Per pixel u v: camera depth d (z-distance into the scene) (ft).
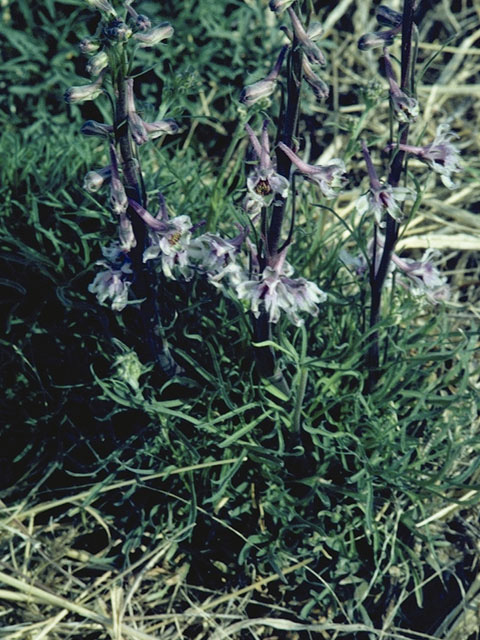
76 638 1.19
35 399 1.36
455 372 1.36
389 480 1.24
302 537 1.27
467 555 1.32
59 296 1.33
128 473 1.31
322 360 1.16
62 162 1.53
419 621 1.26
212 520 1.28
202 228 1.43
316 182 0.96
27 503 1.28
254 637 1.19
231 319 1.38
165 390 1.35
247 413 1.31
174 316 1.34
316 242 1.42
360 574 1.28
